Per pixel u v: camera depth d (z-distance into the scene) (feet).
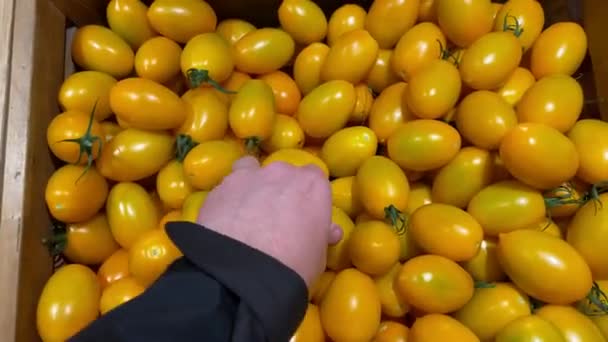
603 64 1.00
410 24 1.01
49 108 0.94
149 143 0.91
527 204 0.83
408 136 0.88
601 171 0.85
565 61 0.96
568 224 0.90
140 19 1.02
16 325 0.82
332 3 1.15
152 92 0.88
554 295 0.80
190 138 0.94
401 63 0.98
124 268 0.93
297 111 1.02
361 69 0.98
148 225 0.92
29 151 0.87
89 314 0.86
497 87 0.96
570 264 0.78
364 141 0.93
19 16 0.91
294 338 0.79
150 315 0.55
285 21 1.05
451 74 0.90
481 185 0.90
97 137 0.87
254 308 0.55
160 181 0.95
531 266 0.79
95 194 0.91
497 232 0.86
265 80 1.05
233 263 0.58
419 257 0.83
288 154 0.92
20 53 0.90
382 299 0.86
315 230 0.67
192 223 0.62
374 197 0.86
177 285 0.57
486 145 0.87
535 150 0.79
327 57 1.00
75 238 0.93
